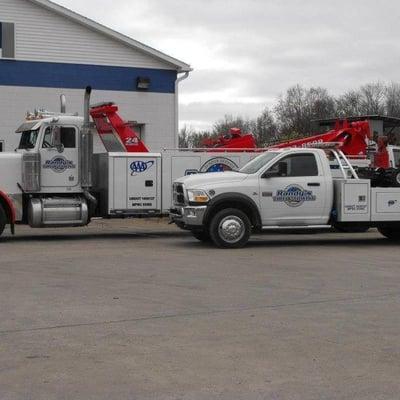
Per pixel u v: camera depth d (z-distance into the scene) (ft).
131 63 82.02
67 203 51.60
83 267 37.01
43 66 77.92
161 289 30.25
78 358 19.16
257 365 18.58
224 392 16.34
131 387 16.66
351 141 60.13
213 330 22.58
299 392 16.38
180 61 83.82
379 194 48.14
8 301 27.25
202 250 45.37
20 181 50.55
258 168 47.42
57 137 51.31
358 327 23.13
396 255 43.47
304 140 61.26
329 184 47.73
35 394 16.11
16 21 76.48
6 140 76.38
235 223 46.14
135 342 20.95
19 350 19.95
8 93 76.33
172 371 17.99
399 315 25.11
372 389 16.63
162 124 83.87
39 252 43.98
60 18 78.43
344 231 58.13
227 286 31.17
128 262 39.14
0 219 49.83
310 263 39.24
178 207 48.01
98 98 80.59
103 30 79.71
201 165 56.75
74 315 24.76
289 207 47.06
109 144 59.67
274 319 24.32
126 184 54.08
